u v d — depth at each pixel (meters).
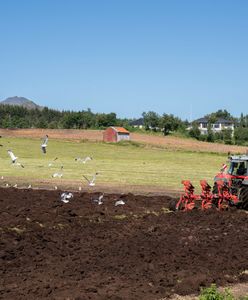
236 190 25.84
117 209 23.64
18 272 14.06
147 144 90.62
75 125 136.62
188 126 145.25
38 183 35.62
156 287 13.09
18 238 17.03
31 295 12.04
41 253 15.95
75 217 21.03
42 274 13.88
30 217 20.16
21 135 96.06
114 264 14.98
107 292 12.41
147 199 27.50
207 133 124.12
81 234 18.61
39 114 170.25
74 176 41.47
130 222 21.22
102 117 136.75
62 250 16.42
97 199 25.16
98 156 71.12
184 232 19.84
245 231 20.58
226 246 17.84
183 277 14.05
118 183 37.47
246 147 95.62
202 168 55.44
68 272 14.12
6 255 15.27
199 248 17.41
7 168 47.34
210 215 23.19
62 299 11.78
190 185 24.86
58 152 74.31
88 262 15.13
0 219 19.44
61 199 24.27
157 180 40.62
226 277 14.32
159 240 18.28
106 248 16.83
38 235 17.66
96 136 100.25
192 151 84.06
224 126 156.75
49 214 21.02
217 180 26.80
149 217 22.36
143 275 14.09
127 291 12.62
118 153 76.56
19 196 25.98
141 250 16.70
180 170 51.69
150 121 132.12
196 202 27.42
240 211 24.89
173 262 15.57
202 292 11.67
